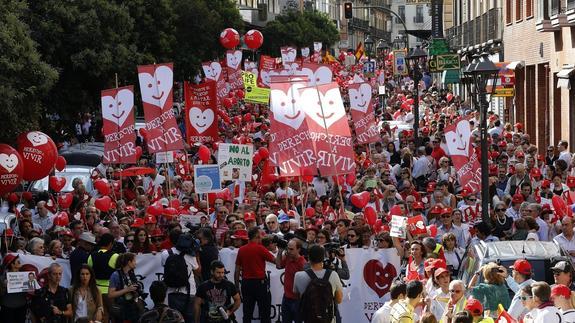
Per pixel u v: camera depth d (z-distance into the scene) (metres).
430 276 18.91
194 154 44.72
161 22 63.22
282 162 27.45
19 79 34.28
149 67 31.97
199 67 77.19
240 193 30.59
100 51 51.28
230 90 66.62
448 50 68.31
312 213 28.77
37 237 23.19
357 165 38.88
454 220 25.73
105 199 28.77
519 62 59.72
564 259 19.30
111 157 32.47
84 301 20.44
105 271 21.53
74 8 50.34
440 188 29.97
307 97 27.61
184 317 21.30
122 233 25.22
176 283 21.25
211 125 36.16
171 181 34.97
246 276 22.50
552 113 52.38
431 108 74.75
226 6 87.81
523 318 15.80
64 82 51.47
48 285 20.44
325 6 193.25
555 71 51.19
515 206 28.36
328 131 27.64
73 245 24.70
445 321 17.09
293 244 21.44
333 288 19.44
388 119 68.38
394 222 23.38
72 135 53.41
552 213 26.19
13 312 20.86
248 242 22.98
